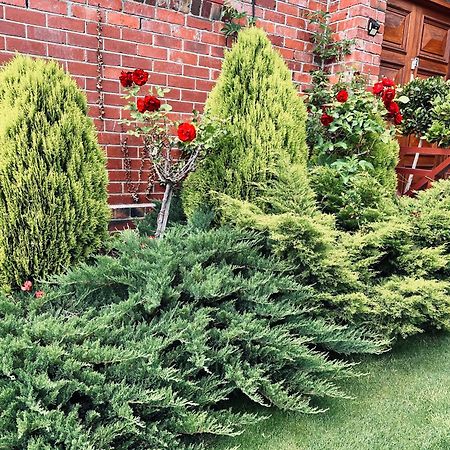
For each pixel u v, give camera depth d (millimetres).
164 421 1415
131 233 2094
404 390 1847
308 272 2020
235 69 2404
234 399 1751
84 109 2072
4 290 1841
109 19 2652
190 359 1476
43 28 2461
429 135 3562
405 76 4293
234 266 1903
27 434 1208
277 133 2352
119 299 1803
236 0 3082
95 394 1337
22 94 1836
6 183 1790
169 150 2293
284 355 1608
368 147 3117
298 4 3395
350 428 1589
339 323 2059
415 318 2082
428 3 4156
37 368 1348
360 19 3354
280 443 1504
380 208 2584
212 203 2367
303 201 2250
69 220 1932
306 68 3551
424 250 2256
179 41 2922
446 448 1487
